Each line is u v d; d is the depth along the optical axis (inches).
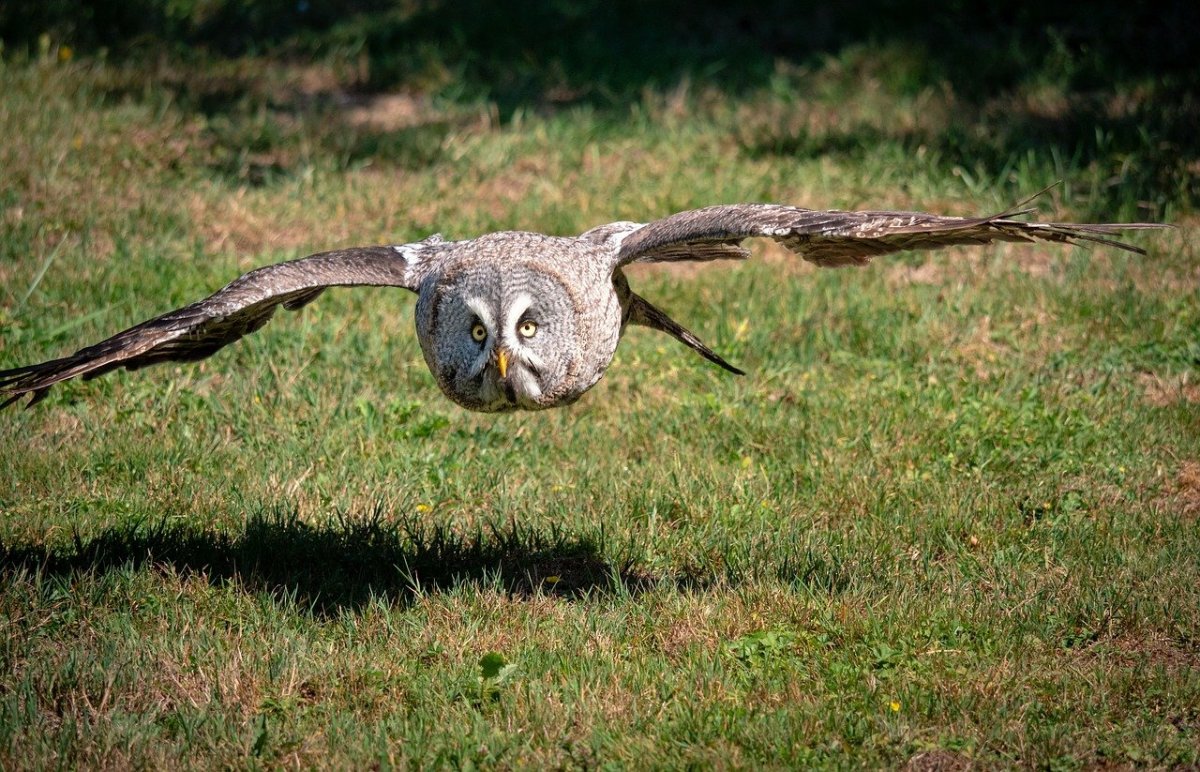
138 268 671.1
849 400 566.6
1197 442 528.4
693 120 938.7
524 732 346.0
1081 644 395.9
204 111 928.9
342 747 337.1
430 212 788.0
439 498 487.8
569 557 455.5
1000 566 438.6
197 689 365.1
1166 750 335.0
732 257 409.1
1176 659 387.5
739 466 518.0
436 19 1120.2
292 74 1027.3
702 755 331.9
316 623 399.9
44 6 1034.7
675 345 629.6
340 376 583.5
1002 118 904.9
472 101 986.7
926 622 400.2
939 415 551.8
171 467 498.0
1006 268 717.3
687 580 440.8
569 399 380.8
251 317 405.1
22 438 508.7
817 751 335.3
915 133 883.4
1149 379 599.8
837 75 994.1
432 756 334.3
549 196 800.3
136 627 394.0
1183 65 975.6
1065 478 509.0
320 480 493.0
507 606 413.1
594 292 374.3
